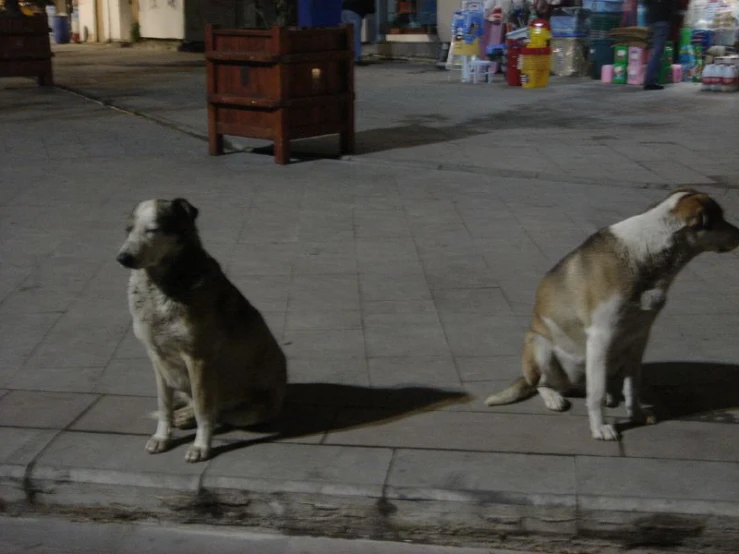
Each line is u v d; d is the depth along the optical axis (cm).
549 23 1922
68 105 1593
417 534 381
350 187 955
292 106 1046
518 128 1315
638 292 398
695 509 358
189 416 441
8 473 404
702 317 582
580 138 1225
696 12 1809
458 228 797
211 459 409
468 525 376
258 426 443
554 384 454
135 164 1073
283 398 447
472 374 502
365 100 1633
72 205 880
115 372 512
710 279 660
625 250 396
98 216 840
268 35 1028
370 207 870
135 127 1339
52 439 429
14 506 408
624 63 1817
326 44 1074
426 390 481
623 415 445
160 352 401
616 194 916
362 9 2242
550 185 959
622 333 407
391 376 502
